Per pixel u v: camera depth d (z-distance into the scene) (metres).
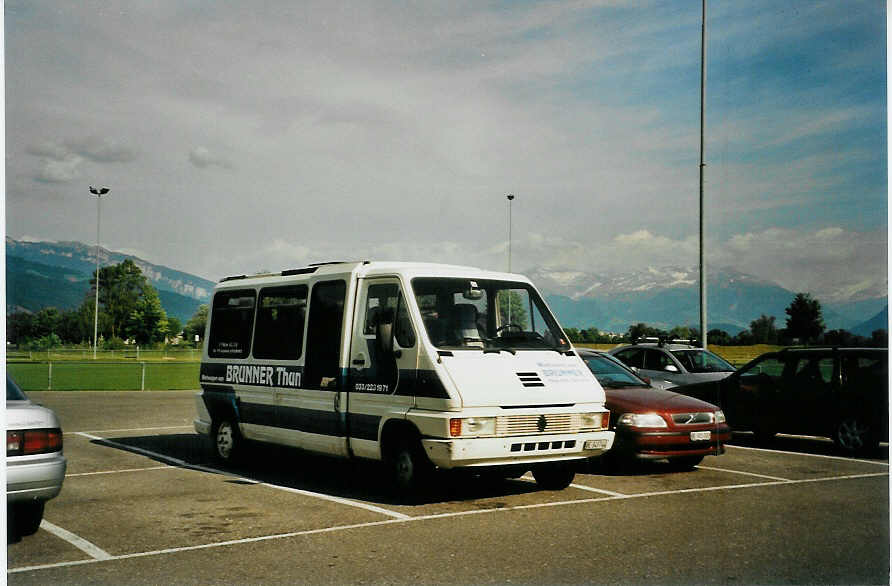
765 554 6.42
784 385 13.52
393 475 8.86
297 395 10.12
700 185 18.91
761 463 11.62
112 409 20.81
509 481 9.91
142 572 5.98
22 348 56.66
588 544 6.75
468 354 8.59
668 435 10.25
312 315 10.09
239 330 11.45
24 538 7.01
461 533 7.15
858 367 12.75
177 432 15.64
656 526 7.41
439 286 9.05
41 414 6.69
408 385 8.59
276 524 7.53
